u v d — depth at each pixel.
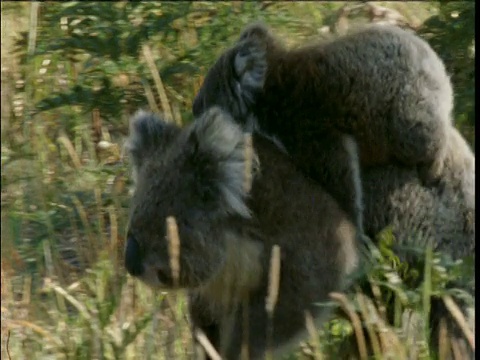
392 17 17.33
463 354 11.60
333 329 11.22
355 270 11.42
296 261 11.19
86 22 15.75
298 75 11.60
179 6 15.62
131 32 15.47
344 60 11.52
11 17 18.27
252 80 11.62
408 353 11.29
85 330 11.63
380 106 11.48
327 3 17.61
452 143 11.89
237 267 11.09
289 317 11.22
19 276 13.49
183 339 11.98
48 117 15.64
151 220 10.80
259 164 11.20
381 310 11.05
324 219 11.35
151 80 15.11
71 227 13.85
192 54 15.16
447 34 14.60
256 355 11.25
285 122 11.62
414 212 11.73
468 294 11.26
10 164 15.30
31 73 16.28
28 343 12.05
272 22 16.09
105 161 15.07
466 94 14.24
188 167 10.88
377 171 11.77
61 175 14.66
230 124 10.89
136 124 11.54
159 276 10.89
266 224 11.12
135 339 11.71
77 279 13.27
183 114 14.73
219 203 10.84
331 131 11.58
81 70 16.16
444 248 11.79
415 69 11.46
